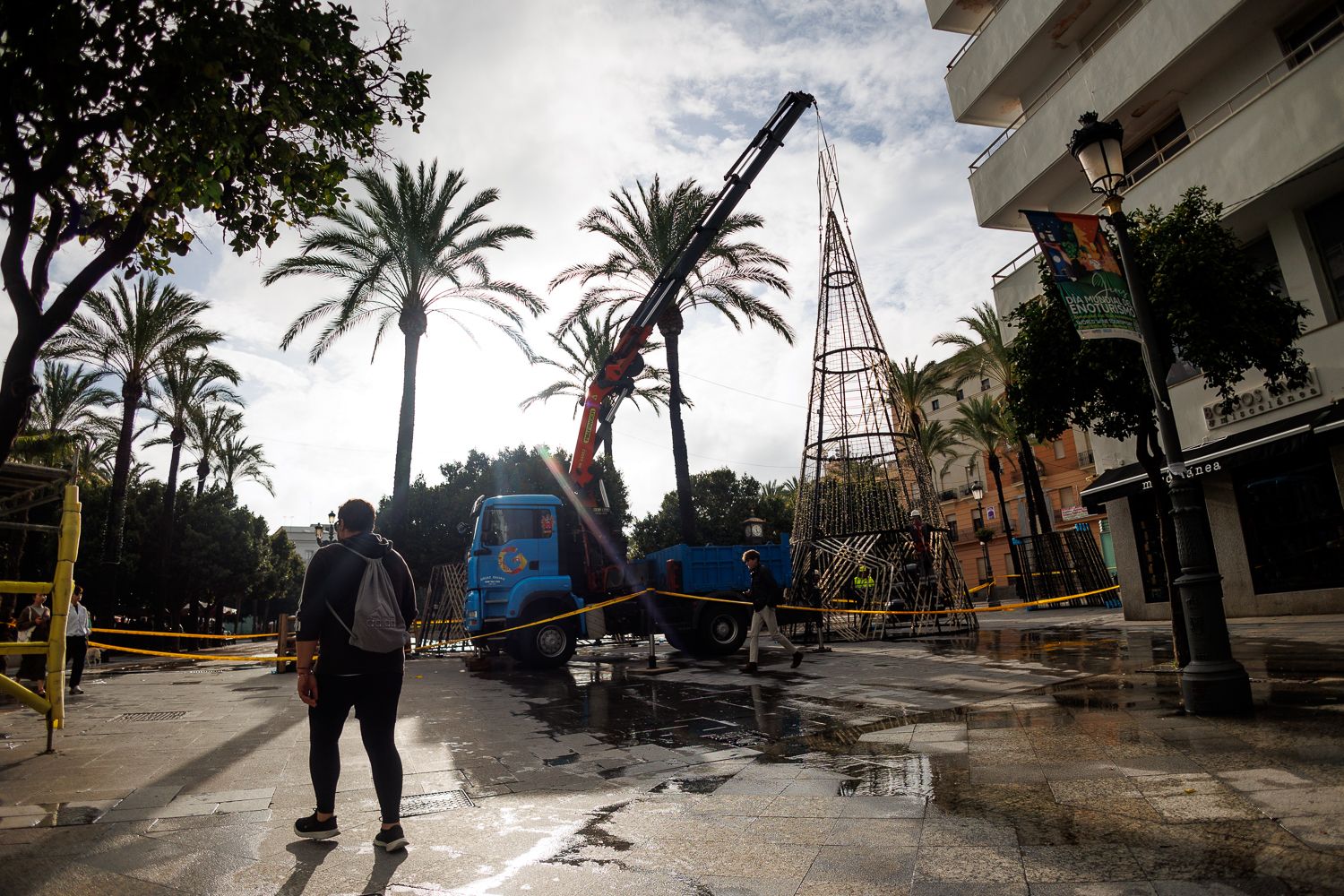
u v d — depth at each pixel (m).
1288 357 8.10
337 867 3.33
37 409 30.50
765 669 11.36
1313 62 11.49
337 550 3.87
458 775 5.31
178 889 3.07
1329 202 12.53
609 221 22.80
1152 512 15.78
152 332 26.75
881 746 5.42
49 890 3.06
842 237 18.23
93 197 5.74
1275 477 13.16
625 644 19.80
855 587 17.02
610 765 5.52
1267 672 7.03
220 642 42.69
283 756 6.01
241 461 43.94
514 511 13.91
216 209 5.67
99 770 5.53
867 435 17.58
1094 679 7.85
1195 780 3.77
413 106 5.83
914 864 3.01
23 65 4.48
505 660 15.65
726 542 41.31
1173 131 15.69
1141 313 6.37
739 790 4.45
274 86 5.05
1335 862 2.60
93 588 32.88
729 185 15.66
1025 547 28.03
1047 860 2.91
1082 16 16.62
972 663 10.41
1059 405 8.15
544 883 3.06
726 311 22.42
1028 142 17.23
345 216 20.55
